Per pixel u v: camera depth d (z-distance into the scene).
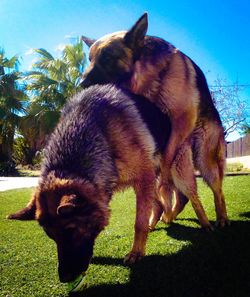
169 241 1.15
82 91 1.07
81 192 0.80
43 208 0.80
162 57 1.25
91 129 0.93
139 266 0.94
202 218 1.28
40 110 5.95
